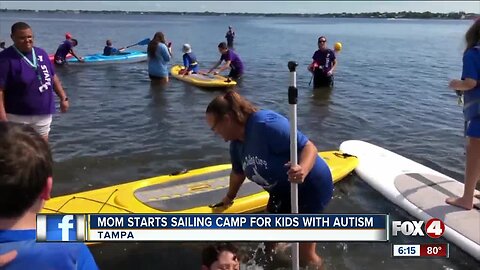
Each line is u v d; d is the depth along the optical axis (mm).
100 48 25094
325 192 3521
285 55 23062
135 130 7957
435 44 34562
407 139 7781
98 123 8359
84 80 13273
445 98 11406
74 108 9508
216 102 3332
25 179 1463
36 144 1521
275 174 3396
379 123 8781
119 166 6277
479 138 4230
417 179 5484
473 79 3949
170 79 13594
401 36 49406
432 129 8406
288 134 3260
